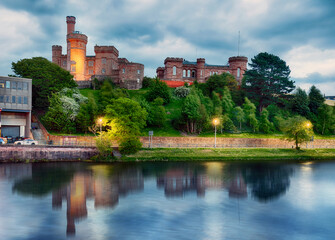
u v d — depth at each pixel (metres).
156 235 17.56
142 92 87.81
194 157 50.12
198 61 113.94
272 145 62.28
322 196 27.75
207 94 88.00
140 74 105.31
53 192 27.94
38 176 35.09
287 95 88.81
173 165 44.25
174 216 21.17
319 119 76.81
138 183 32.19
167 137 57.53
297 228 19.30
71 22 112.44
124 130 48.44
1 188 29.19
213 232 18.23
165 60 113.12
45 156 45.62
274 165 46.06
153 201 25.08
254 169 42.12
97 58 107.31
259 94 84.06
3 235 17.45
